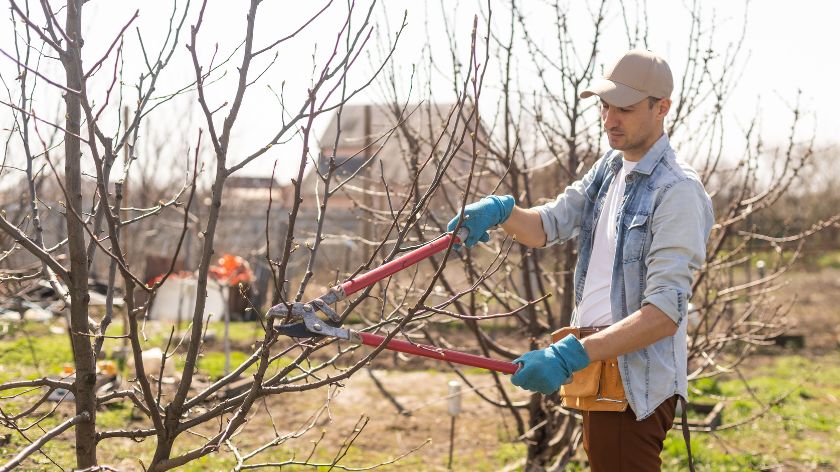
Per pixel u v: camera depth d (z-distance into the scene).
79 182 2.62
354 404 7.79
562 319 4.92
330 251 11.88
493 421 7.37
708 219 2.79
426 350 2.54
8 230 2.51
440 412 7.62
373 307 7.27
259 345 2.90
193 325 2.60
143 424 6.47
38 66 2.99
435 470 6.02
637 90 2.73
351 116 15.41
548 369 2.53
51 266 2.61
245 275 8.58
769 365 10.66
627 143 2.80
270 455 6.04
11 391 6.69
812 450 6.95
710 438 7.17
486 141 4.93
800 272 19.64
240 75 2.39
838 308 15.30
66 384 2.74
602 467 2.84
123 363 8.11
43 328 10.37
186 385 2.65
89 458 2.73
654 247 2.68
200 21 2.23
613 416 2.79
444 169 2.62
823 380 9.80
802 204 21.97
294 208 2.42
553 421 5.35
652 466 2.79
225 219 13.93
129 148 3.06
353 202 5.03
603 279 2.92
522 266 4.98
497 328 11.72
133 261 13.54
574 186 3.19
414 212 2.70
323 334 2.47
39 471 4.93
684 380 2.80
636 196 2.80
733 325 5.59
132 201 13.89
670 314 2.59
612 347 2.58
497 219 3.00
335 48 2.33
